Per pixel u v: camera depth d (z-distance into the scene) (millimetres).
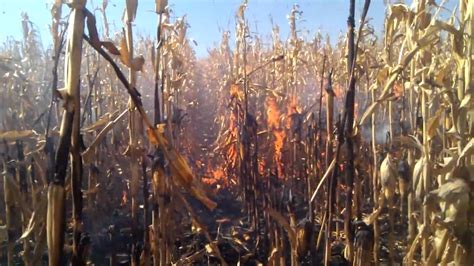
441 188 2086
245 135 5309
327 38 8500
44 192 3205
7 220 3359
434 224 2354
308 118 6188
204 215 6055
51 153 2168
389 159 2691
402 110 5270
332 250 4492
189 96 8547
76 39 1438
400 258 4340
